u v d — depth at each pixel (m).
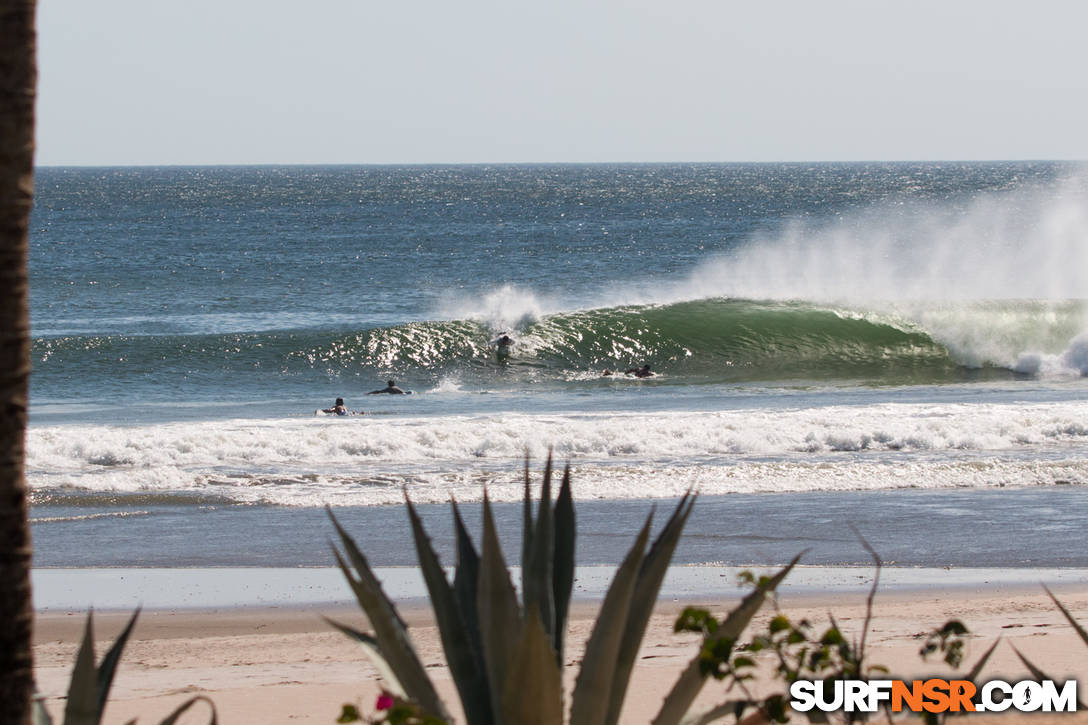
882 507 50.28
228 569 41.56
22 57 12.58
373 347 115.44
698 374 112.12
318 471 58.16
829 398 91.94
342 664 29.73
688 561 41.56
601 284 194.50
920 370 112.50
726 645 14.05
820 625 32.34
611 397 95.88
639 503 51.25
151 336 118.88
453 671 14.53
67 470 58.41
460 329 118.50
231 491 54.03
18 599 12.98
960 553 42.50
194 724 23.72
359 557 14.56
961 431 64.56
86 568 41.81
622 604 13.59
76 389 103.06
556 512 15.34
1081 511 49.22
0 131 12.52
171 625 34.53
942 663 27.30
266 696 26.08
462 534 15.66
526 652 12.59
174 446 61.62
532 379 109.81
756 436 63.53
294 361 112.88
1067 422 66.19
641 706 24.33
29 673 13.15
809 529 46.38
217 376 109.31
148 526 48.06
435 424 67.06
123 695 26.38
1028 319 118.44
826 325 119.62
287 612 36.00
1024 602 35.41
